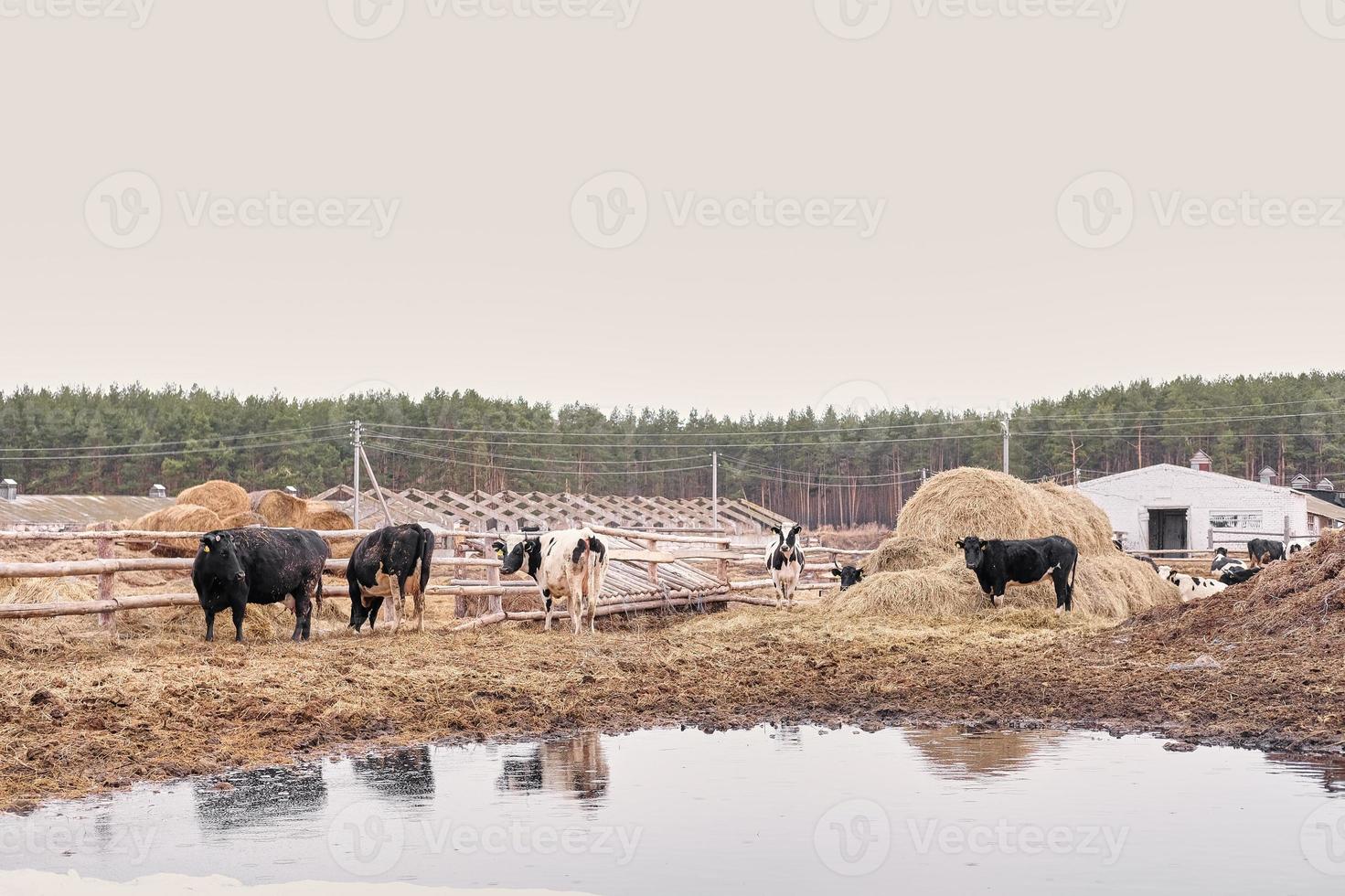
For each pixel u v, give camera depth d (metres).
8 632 13.91
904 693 12.35
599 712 11.42
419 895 6.03
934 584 20.70
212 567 15.34
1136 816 7.45
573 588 18.20
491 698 11.77
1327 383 121.81
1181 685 12.21
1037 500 23.20
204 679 11.70
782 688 12.70
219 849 6.88
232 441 98.06
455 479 100.06
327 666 12.99
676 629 20.38
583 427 116.88
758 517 66.31
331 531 20.06
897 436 111.75
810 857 6.69
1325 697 11.10
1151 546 58.75
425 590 17.80
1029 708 11.52
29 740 9.30
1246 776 8.52
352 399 104.94
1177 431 107.56
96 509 57.28
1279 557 40.72
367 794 8.18
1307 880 6.23
